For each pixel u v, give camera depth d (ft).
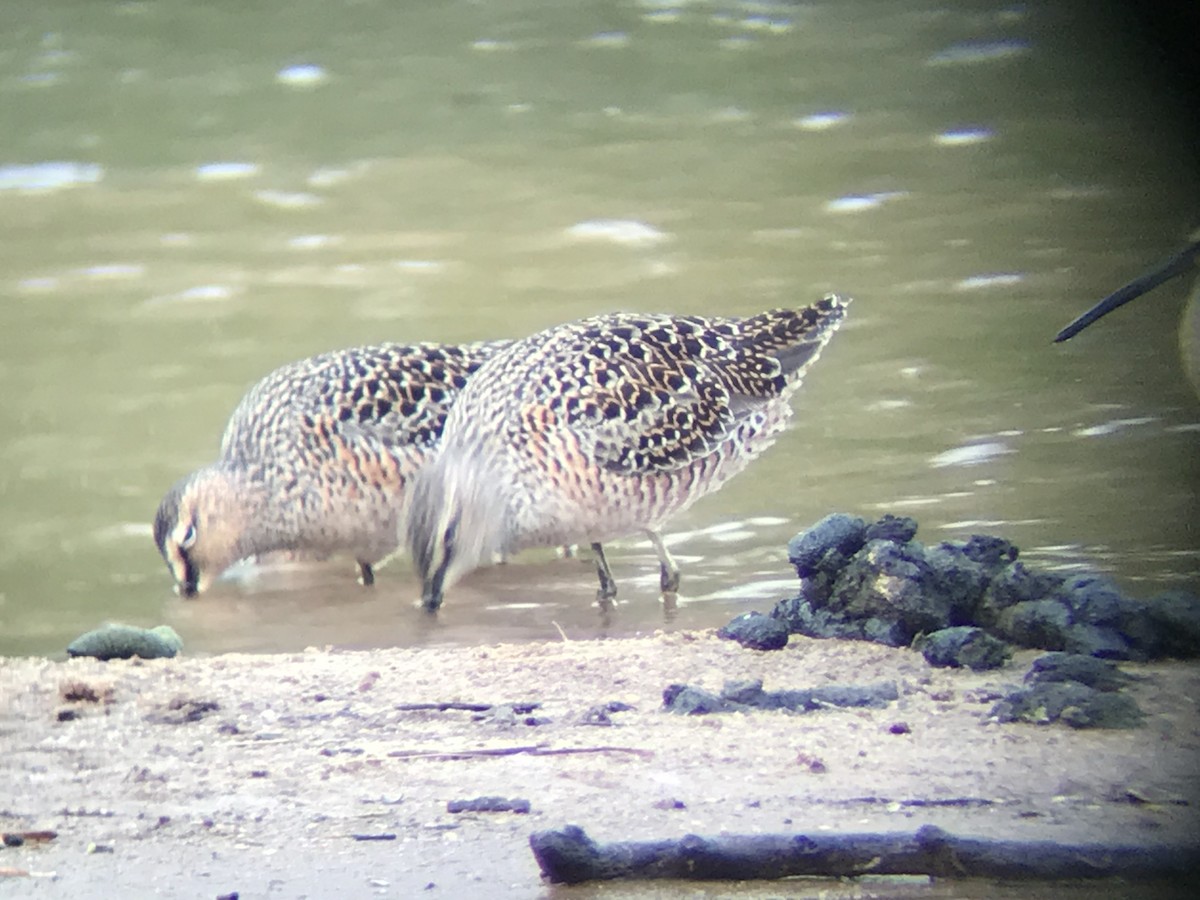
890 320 56.95
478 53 90.79
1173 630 32.73
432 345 46.57
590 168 74.79
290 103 83.56
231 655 35.91
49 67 88.17
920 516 43.73
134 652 36.22
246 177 73.92
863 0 98.43
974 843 23.26
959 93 83.97
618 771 27.45
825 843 23.31
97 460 49.03
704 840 23.36
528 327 56.95
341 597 42.60
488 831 25.14
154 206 70.33
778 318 44.93
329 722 30.58
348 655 35.32
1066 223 66.49
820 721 29.84
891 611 34.47
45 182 73.41
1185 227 65.46
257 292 60.75
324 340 56.34
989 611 34.40
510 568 43.96
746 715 30.35
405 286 61.16
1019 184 71.61
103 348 56.18
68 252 65.05
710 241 65.36
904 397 51.26
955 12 94.99
